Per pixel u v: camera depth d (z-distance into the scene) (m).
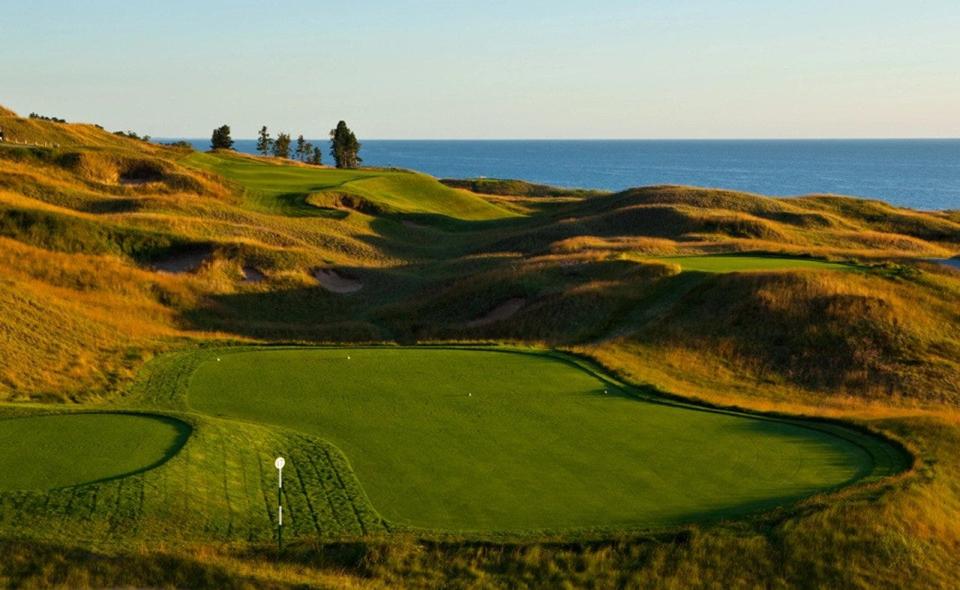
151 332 37.00
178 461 19.52
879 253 53.53
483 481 19.81
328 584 15.82
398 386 27.56
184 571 15.81
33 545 15.97
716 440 22.92
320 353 31.92
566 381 28.56
